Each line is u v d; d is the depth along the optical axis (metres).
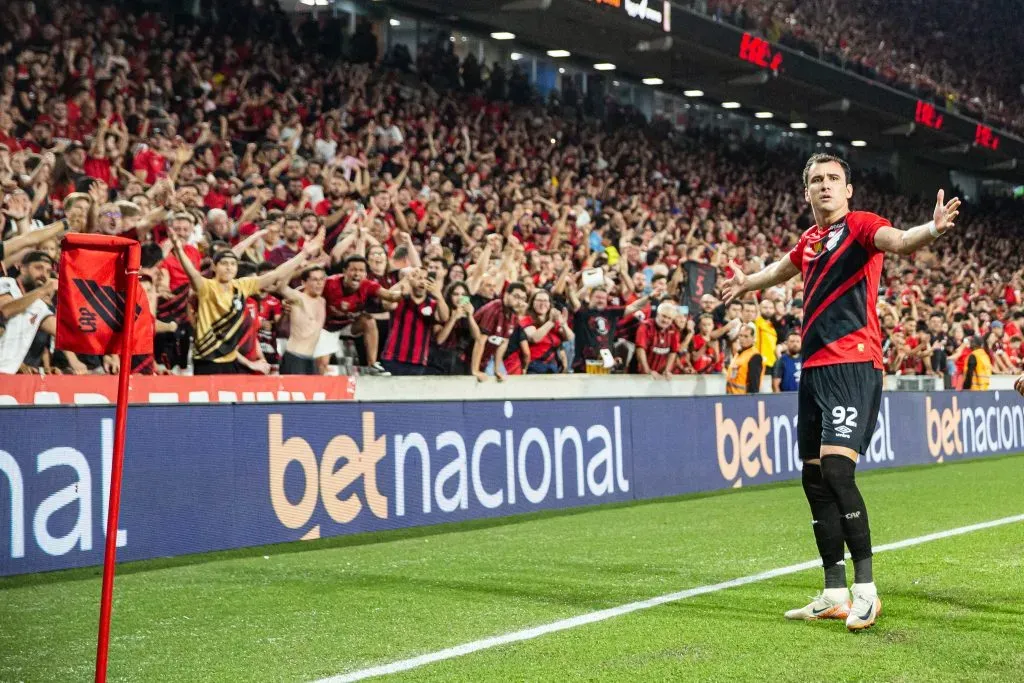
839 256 5.77
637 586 7.09
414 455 10.20
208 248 13.26
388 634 5.75
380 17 23.75
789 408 15.25
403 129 20.91
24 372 10.76
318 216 14.95
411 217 16.88
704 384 17.42
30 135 14.85
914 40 38.25
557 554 8.60
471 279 15.07
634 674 4.83
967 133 36.38
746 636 5.56
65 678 4.94
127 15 18.19
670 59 27.03
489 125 23.75
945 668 4.86
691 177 28.48
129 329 4.60
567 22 24.44
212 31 19.98
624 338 16.80
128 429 8.25
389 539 9.70
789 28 29.45
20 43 16.00
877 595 6.30
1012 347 25.66
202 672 5.01
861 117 33.41
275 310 13.20
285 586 7.27
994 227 40.69
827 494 5.93
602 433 12.24
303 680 4.84
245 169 16.55
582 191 23.39
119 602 6.75
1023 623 5.80
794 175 33.66
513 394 14.86
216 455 8.78
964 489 13.41
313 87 20.42
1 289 10.61
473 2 22.97
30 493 7.64
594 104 28.41
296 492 9.30
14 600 6.86
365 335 13.54
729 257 22.88
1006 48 44.16
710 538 9.38
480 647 5.40
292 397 12.21
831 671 4.83
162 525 8.40
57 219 13.05
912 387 20.84
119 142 15.42
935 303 26.59
